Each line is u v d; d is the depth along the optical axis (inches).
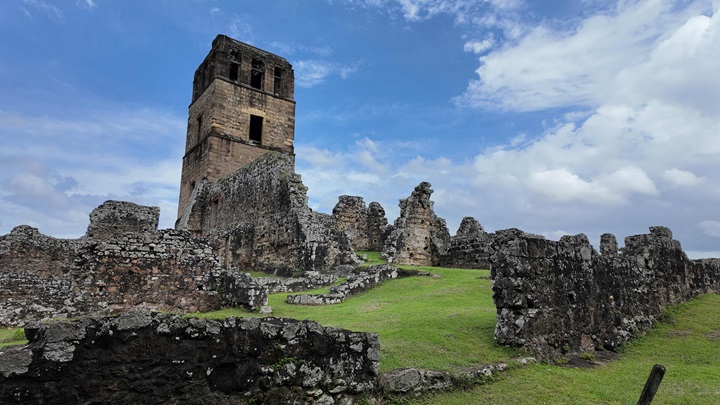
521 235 410.9
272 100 1728.6
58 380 200.2
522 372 350.0
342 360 279.6
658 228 746.8
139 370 219.1
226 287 584.7
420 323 437.7
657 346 505.7
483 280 726.5
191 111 1823.3
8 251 964.0
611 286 518.9
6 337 387.2
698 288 777.6
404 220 1018.7
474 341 393.7
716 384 352.8
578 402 306.5
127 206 1226.6
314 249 868.6
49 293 500.4
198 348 235.6
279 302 612.1
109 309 523.5
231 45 1683.1
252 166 1165.7
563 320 430.9
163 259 566.3
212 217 1398.9
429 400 296.7
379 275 748.0
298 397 258.5
